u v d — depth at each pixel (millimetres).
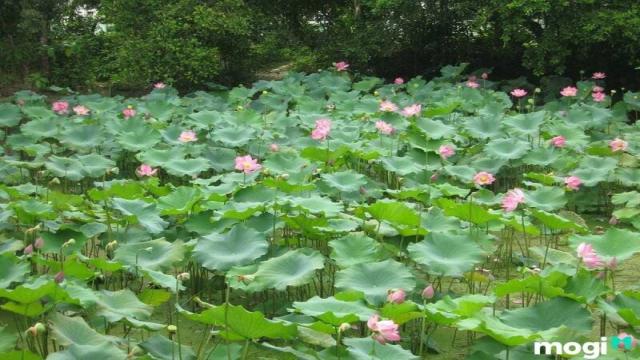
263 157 8109
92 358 3322
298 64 12992
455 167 6902
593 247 4617
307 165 6688
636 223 5984
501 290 4000
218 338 4465
